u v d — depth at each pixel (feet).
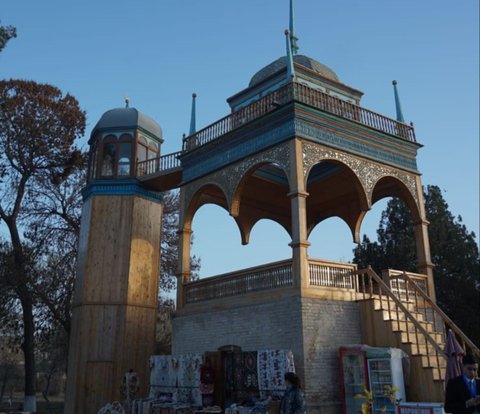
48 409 106.83
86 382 67.72
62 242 93.20
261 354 45.06
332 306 47.24
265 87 68.23
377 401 41.32
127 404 59.16
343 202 71.56
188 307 59.06
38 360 199.62
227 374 49.24
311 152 50.70
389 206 113.70
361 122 55.67
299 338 44.47
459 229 106.83
